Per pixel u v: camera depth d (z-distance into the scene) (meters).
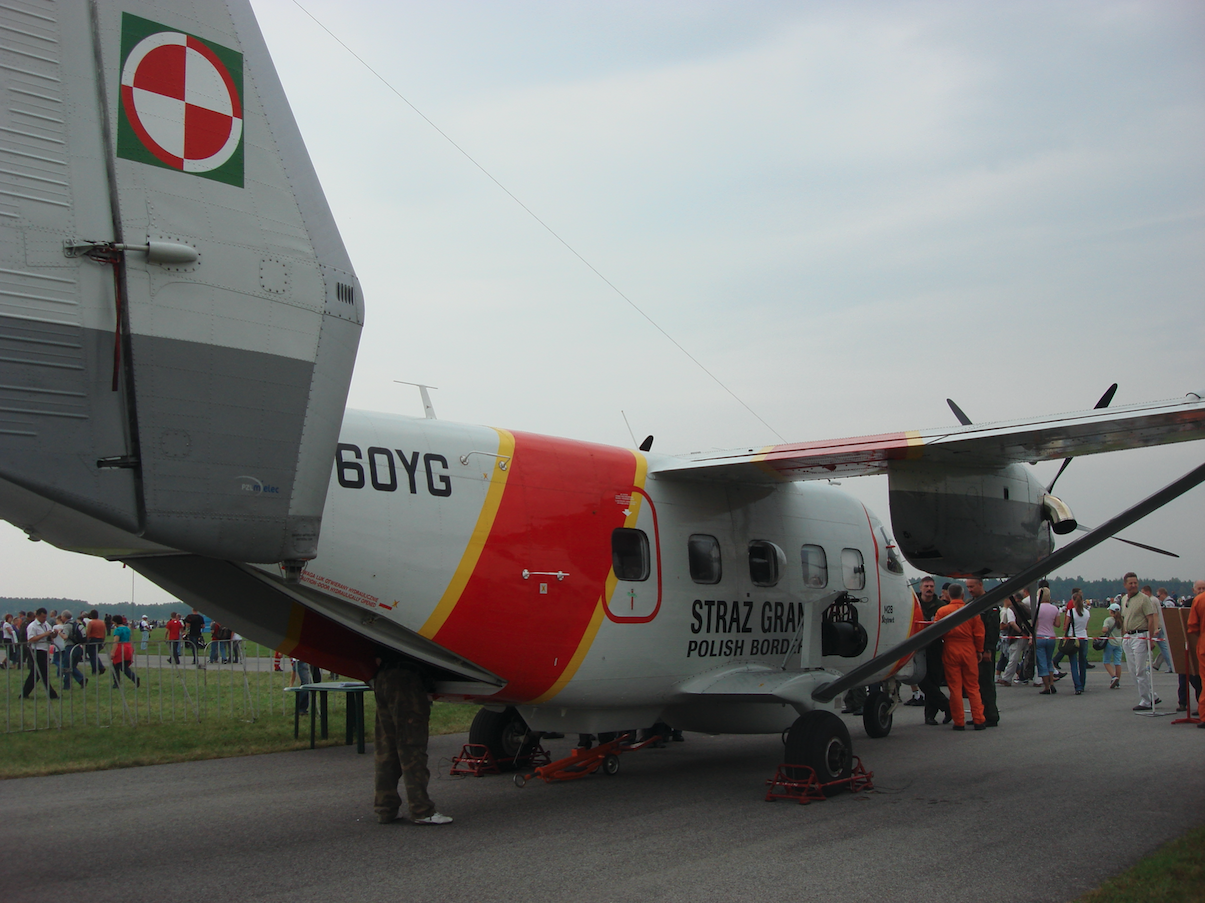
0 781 8.25
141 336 4.27
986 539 8.83
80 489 4.08
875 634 10.30
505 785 8.09
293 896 4.85
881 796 7.41
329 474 4.91
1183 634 11.94
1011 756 9.19
